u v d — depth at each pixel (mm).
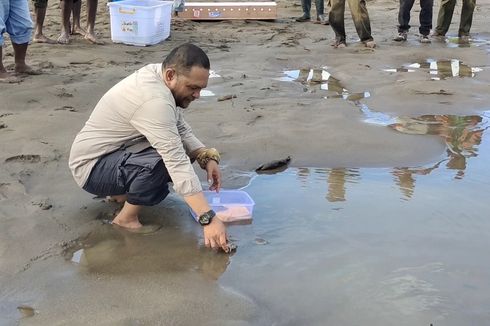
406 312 2650
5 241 3162
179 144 3123
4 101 5590
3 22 6090
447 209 3691
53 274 2902
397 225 3480
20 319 2545
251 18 11031
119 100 3230
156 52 8180
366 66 7574
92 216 3512
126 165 3260
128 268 2984
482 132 5141
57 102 5691
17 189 3760
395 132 5059
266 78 6992
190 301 2699
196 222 3508
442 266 3039
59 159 4285
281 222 3516
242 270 2992
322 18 10906
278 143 4754
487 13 12258
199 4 10953
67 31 8336
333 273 2965
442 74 7207
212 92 6297
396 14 12188
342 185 4062
